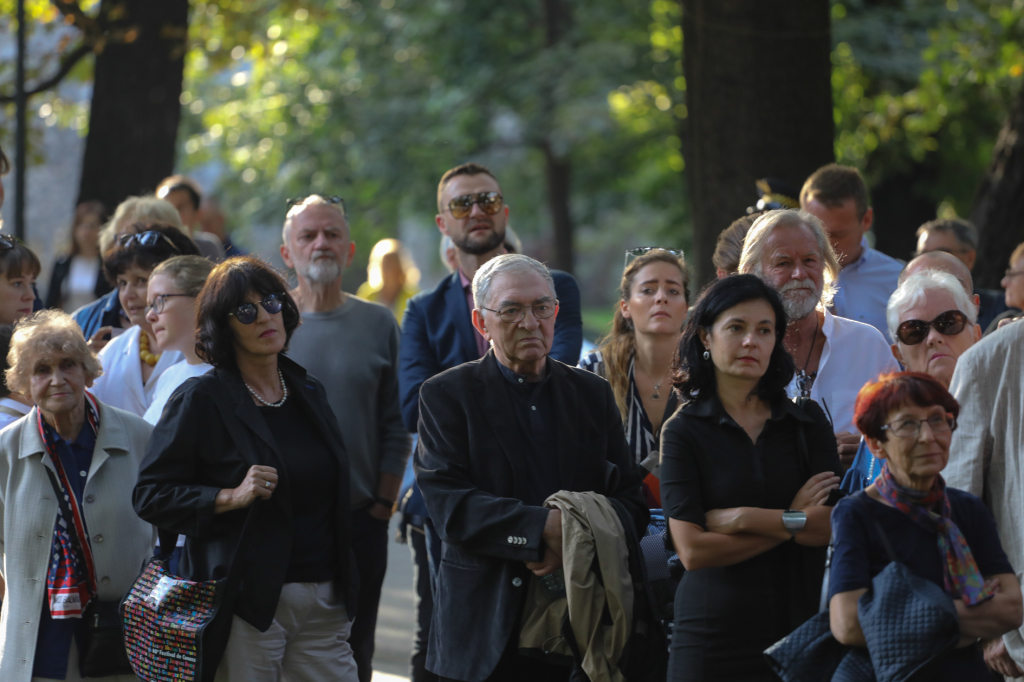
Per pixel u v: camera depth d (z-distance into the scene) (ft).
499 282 34.60
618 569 32.14
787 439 31.68
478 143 191.01
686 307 41.63
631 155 195.31
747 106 68.39
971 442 32.68
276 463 33.91
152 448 33.99
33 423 36.63
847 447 37.37
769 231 38.27
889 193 134.62
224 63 116.57
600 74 168.04
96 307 51.55
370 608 46.75
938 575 26.89
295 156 183.32
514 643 33.04
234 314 34.27
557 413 34.68
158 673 32.91
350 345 46.98
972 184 134.41
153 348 44.04
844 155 130.11
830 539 29.71
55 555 35.70
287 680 35.06
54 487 36.09
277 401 35.47
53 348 35.55
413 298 48.37
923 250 60.64
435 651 34.12
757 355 30.83
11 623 35.47
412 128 185.88
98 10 90.48
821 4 68.59
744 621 30.27
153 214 52.54
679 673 30.83
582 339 47.09
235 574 32.83
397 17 179.93
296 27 149.28
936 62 124.88
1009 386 32.30
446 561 34.40
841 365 39.32
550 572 32.63
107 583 36.09
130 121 86.17
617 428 36.11
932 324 36.42
